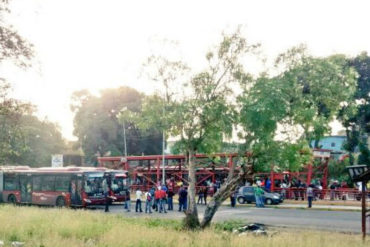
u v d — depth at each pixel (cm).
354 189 4784
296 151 2241
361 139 6488
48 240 1759
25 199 4316
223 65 2358
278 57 2273
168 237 1873
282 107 2139
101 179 4056
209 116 2303
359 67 6275
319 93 2248
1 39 1487
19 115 1702
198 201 4553
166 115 2397
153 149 8919
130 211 3794
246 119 2208
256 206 4162
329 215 3428
